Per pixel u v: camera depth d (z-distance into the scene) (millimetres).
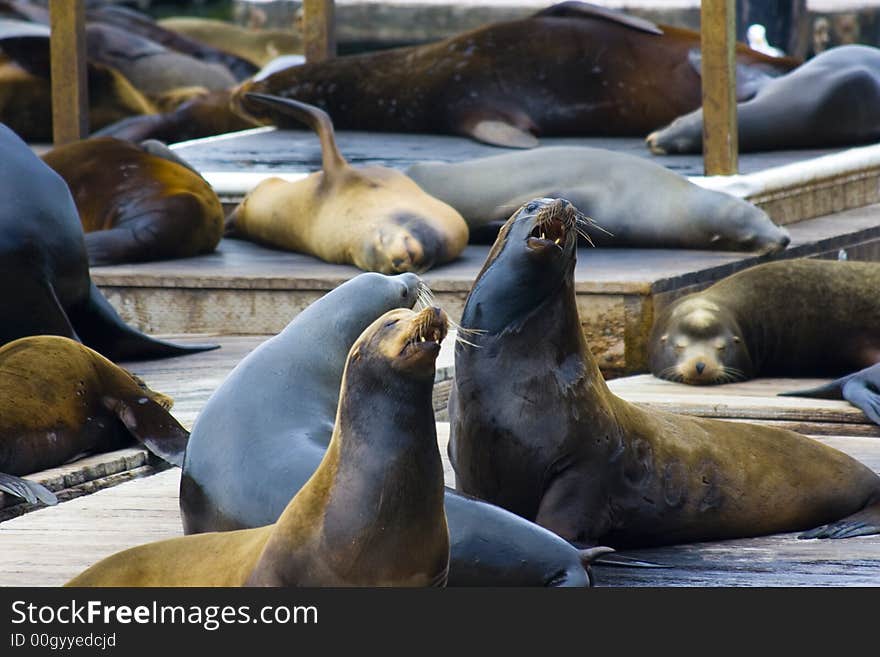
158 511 12977
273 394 10703
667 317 19359
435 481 8156
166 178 25828
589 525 11320
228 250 25828
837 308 19500
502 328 11273
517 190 25062
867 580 10844
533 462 11250
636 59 33281
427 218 22969
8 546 11867
